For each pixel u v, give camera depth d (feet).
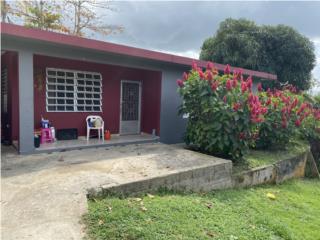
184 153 20.58
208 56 53.47
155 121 29.27
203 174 16.84
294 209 16.12
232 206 14.80
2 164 16.69
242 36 49.62
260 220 13.08
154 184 14.48
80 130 26.91
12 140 22.48
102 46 20.06
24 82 18.67
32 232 9.29
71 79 25.89
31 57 18.74
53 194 12.05
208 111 20.44
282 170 23.11
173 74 27.61
